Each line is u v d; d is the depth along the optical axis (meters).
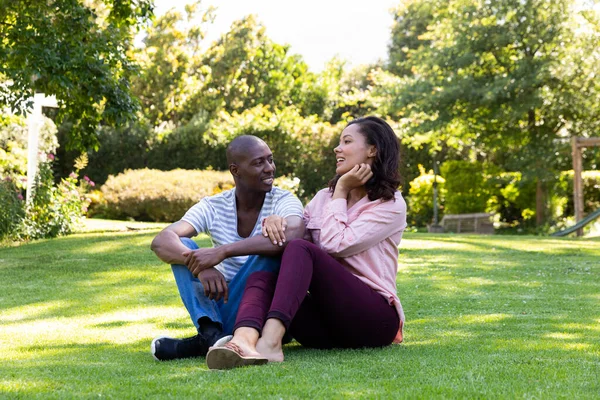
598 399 2.10
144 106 22.61
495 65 18.58
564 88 17.81
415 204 19.61
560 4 17.36
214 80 24.06
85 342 3.55
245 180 3.10
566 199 19.30
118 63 10.25
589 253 9.14
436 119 18.14
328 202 3.14
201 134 19.39
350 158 3.09
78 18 9.28
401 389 2.19
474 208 18.70
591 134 18.38
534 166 17.91
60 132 19.55
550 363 2.71
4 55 8.72
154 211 15.45
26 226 10.57
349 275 2.91
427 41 29.02
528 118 18.88
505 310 4.55
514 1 17.52
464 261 7.90
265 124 19.36
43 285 6.02
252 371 2.46
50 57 8.67
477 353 2.95
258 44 25.30
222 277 2.85
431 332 3.69
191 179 16.12
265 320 2.73
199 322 2.88
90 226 12.68
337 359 2.75
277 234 2.87
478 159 21.78
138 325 4.09
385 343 3.08
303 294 2.76
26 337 3.71
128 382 2.36
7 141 13.24
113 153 19.59
